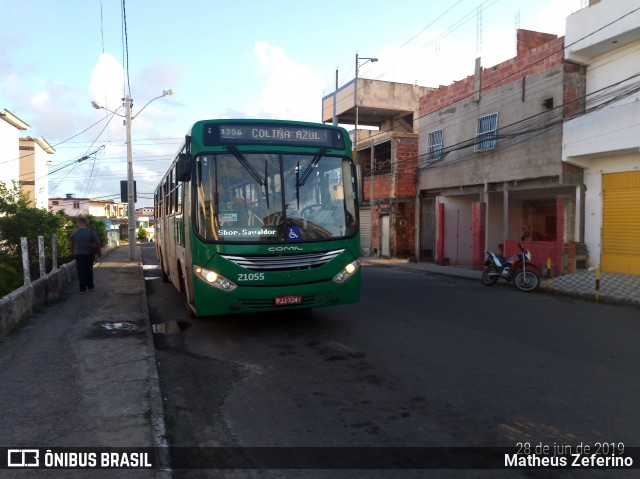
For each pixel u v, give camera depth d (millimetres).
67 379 5578
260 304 7254
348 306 10742
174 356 6973
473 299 11992
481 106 19312
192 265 7289
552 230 21141
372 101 30953
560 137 15680
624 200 14695
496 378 5824
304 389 5539
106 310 9898
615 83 14312
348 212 7840
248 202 7316
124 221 66688
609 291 12312
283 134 7652
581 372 6031
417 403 5062
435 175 22438
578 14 14914
